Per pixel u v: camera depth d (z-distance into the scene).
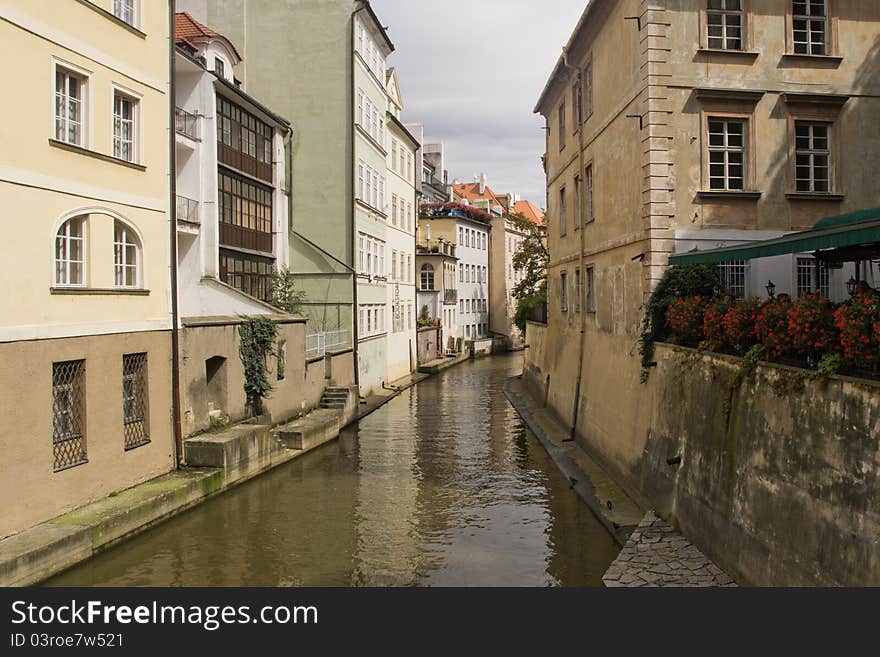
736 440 9.81
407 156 41.16
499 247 68.62
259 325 18.62
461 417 26.12
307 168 28.53
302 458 18.91
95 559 10.93
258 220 23.45
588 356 19.88
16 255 10.54
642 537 11.45
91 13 12.21
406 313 40.75
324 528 12.98
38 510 10.83
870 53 14.80
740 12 14.59
